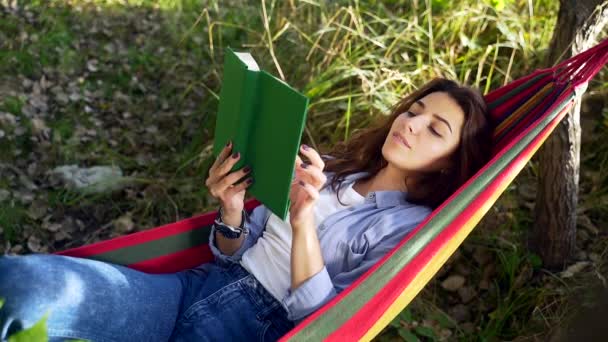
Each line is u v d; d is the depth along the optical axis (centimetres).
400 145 223
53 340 180
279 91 184
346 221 221
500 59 384
